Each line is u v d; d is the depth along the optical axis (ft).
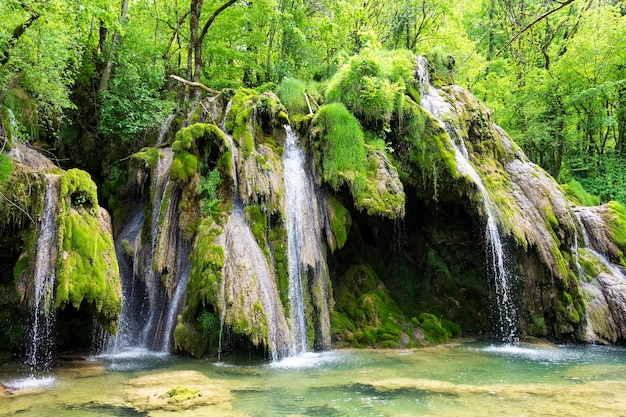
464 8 86.84
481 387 27.04
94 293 31.86
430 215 50.49
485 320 48.91
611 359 37.42
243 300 34.14
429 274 51.67
